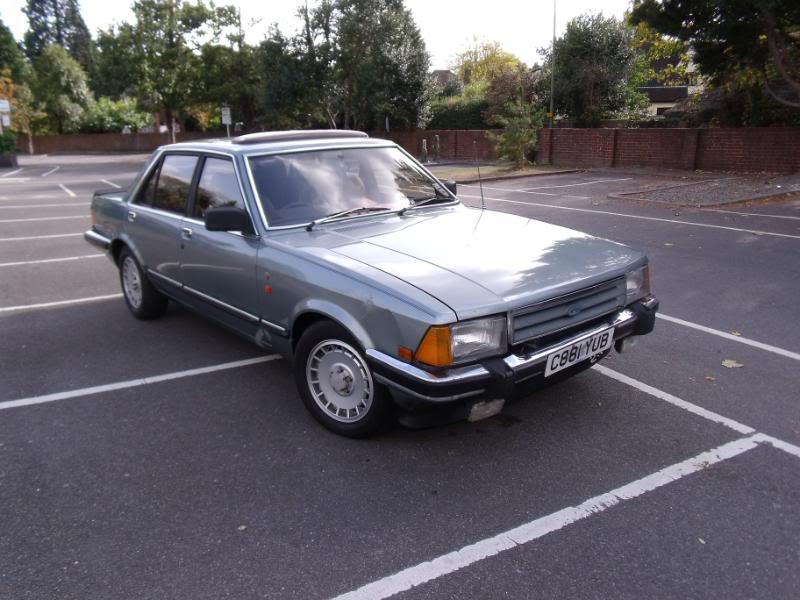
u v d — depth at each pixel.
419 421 3.21
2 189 20.75
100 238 6.27
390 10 32.03
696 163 19.95
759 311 5.93
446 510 3.01
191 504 3.08
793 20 14.66
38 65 58.56
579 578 2.54
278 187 4.19
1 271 8.20
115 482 3.28
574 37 27.39
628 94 28.14
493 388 3.06
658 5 16.39
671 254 8.38
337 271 3.42
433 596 2.46
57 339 5.52
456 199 4.87
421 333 2.97
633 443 3.59
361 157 4.68
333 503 3.07
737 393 4.21
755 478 3.22
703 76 20.52
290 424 3.89
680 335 5.32
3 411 4.12
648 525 2.87
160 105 46.47
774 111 18.94
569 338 3.37
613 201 14.05
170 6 43.88
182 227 4.75
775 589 2.47
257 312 4.08
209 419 3.98
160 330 5.71
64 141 56.44
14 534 2.87
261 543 2.79
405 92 32.25
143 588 2.53
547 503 3.05
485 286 3.17
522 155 23.17
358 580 2.55
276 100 32.66
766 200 13.09
